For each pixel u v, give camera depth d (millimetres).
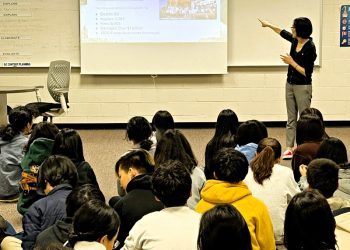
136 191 2834
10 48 8117
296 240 1839
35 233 2900
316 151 3510
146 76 8281
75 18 8117
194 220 2312
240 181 2688
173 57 8195
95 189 2520
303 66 6098
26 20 8078
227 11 8125
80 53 8141
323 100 8391
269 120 8383
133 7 8094
